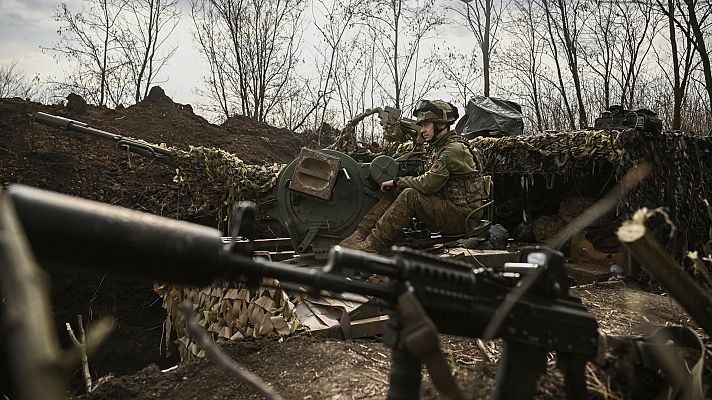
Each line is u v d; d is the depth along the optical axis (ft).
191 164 26.48
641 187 25.68
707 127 44.88
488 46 51.03
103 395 13.19
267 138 47.09
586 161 28.17
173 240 6.46
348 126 26.18
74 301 28.94
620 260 26.71
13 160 35.09
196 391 12.98
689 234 27.22
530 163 30.48
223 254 6.78
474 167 21.53
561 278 8.43
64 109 42.04
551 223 31.48
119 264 6.28
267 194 24.86
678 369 9.18
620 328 15.70
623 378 9.45
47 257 6.04
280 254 23.03
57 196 6.14
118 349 28.76
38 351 3.16
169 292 22.47
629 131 25.82
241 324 17.39
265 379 12.96
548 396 9.93
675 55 36.63
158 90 49.47
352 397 11.67
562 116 51.75
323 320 16.80
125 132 40.55
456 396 6.86
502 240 27.02
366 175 21.95
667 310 18.34
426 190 20.66
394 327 7.32
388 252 20.74
